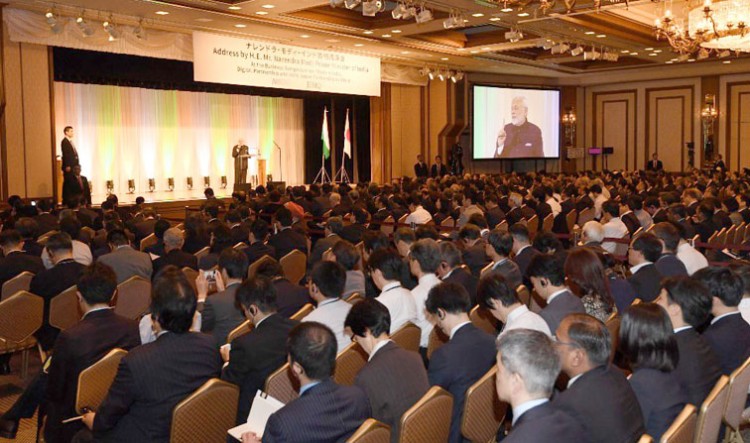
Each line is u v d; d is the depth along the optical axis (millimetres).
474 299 5219
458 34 16938
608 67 22484
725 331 3719
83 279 3820
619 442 2627
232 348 3717
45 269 6152
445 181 16250
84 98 16531
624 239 8117
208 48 14203
